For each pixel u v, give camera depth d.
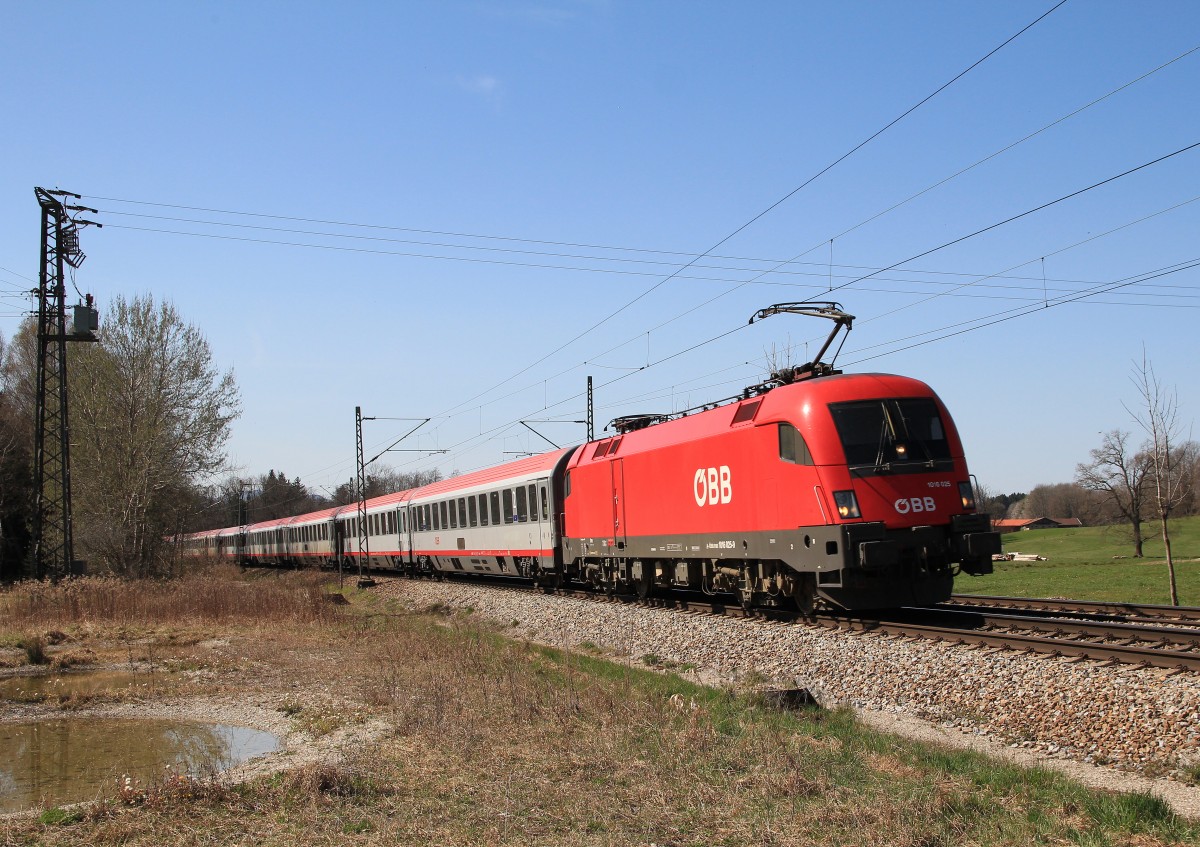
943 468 15.87
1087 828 6.88
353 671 16.97
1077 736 9.55
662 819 7.59
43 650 20.17
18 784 10.61
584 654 18.53
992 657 12.11
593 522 25.48
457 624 24.83
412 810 8.12
